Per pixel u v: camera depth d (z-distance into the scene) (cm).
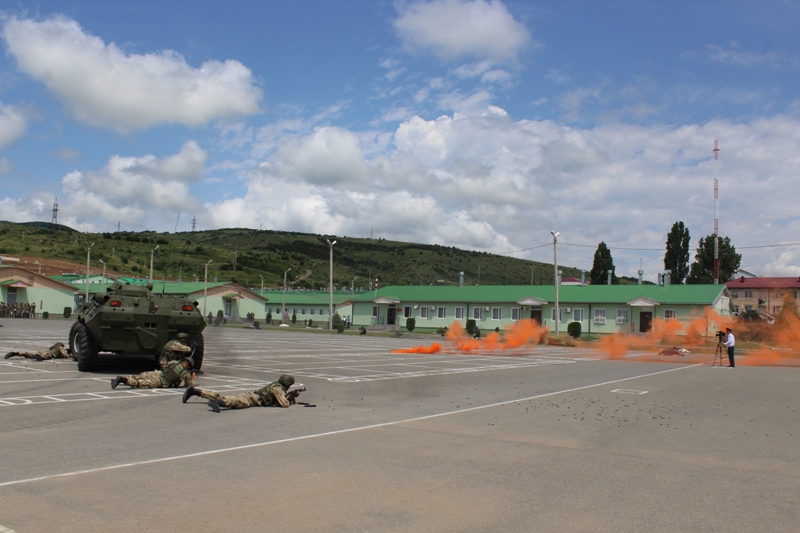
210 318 7088
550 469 778
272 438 916
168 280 10500
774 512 624
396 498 638
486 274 15050
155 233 18200
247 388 1484
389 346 3706
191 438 898
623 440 980
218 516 571
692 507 634
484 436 980
